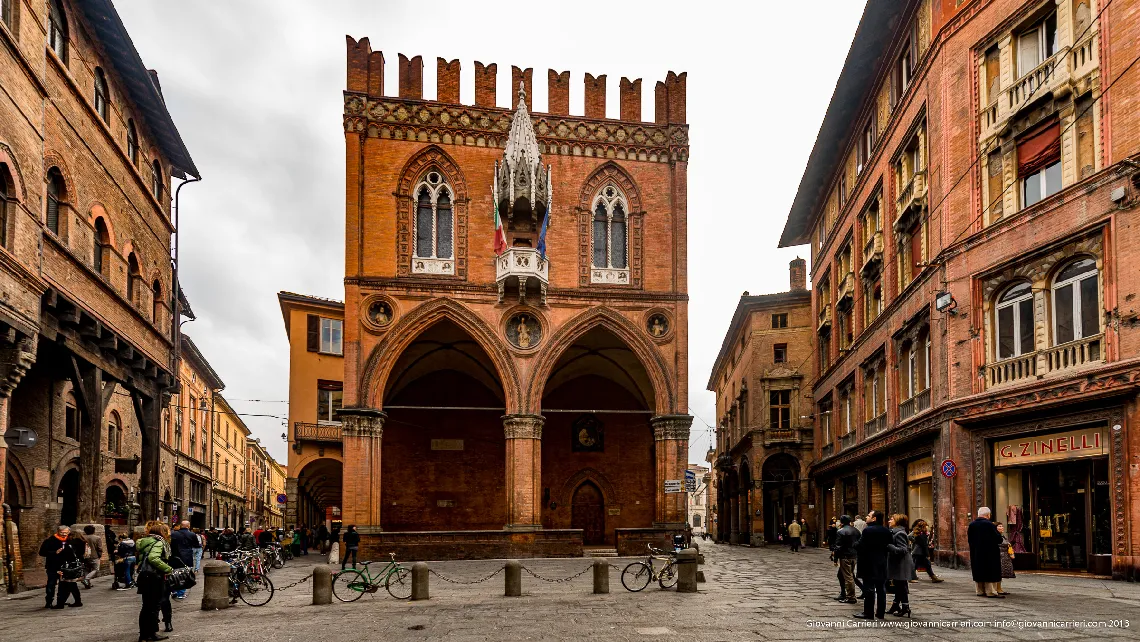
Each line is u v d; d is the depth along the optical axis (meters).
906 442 27.30
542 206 34.69
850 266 38.75
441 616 14.95
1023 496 21.94
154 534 13.48
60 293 21.83
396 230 34.38
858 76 34.16
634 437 42.44
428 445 41.06
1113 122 19.22
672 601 16.50
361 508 32.16
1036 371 21.27
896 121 30.08
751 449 48.75
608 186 36.41
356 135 34.34
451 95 35.62
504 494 41.25
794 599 16.52
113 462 35.03
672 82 36.97
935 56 25.73
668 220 36.31
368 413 32.72
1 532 19.23
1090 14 20.16
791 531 39.41
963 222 24.11
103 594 19.98
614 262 36.12
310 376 45.28
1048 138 21.55
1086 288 20.17
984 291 23.34
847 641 11.60
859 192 36.09
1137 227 18.39
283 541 38.25
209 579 16.72
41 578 22.58
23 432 20.25
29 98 20.20
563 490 41.56
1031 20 22.30
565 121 36.09
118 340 26.56
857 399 35.81
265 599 17.89
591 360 40.75
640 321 35.41
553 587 20.06
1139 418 18.08
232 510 72.94
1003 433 21.98
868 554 13.59
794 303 48.88
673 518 33.88
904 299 28.84
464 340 38.12
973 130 23.88
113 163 27.25
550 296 34.78
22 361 19.45
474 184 35.22
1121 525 18.47
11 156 19.17
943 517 24.28
